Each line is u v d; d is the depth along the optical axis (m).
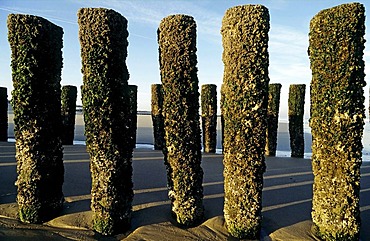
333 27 6.01
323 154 6.24
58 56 6.98
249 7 6.23
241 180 6.33
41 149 6.61
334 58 6.03
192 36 6.60
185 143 6.64
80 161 11.48
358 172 6.10
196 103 6.72
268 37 6.37
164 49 6.66
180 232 6.42
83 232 6.35
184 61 6.58
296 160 14.22
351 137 6.03
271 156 15.34
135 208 7.27
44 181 6.65
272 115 15.39
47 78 6.62
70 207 7.14
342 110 6.02
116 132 6.34
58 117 6.93
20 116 6.53
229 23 6.36
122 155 6.41
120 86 6.38
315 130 6.38
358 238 6.18
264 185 9.60
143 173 10.35
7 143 15.68
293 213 7.41
